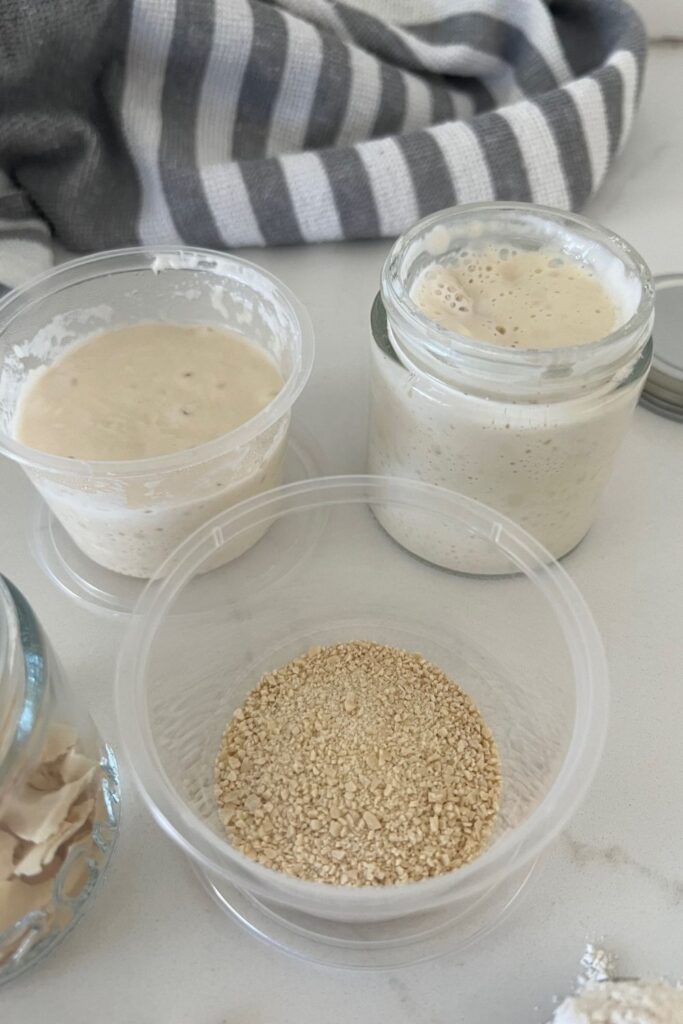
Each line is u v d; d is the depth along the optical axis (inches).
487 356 18.4
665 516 24.7
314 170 29.2
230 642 22.7
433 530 22.2
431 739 20.9
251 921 17.8
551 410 19.1
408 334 19.5
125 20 27.8
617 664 21.6
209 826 18.9
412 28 34.2
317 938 17.6
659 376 26.4
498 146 29.3
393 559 24.1
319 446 26.5
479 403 19.2
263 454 22.0
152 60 29.0
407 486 21.9
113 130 29.9
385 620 23.2
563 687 19.7
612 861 18.6
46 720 15.7
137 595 23.4
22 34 26.0
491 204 22.4
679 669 21.5
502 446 19.7
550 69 32.4
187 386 23.9
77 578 23.8
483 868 16.6
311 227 30.3
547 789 17.8
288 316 23.4
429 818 19.5
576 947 17.5
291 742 20.9
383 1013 16.7
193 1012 16.7
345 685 21.9
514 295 21.8
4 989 17.1
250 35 28.8
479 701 21.7
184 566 21.0
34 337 24.6
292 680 22.0
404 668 22.2
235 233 30.3
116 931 17.7
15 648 14.6
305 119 31.1
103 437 22.3
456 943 17.5
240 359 24.9
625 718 20.7
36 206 29.9
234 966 17.3
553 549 23.1
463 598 23.3
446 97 33.0
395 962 17.3
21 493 25.8
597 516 24.6
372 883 18.3
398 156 29.2
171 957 17.4
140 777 16.7
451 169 29.3
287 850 18.9
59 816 15.7
